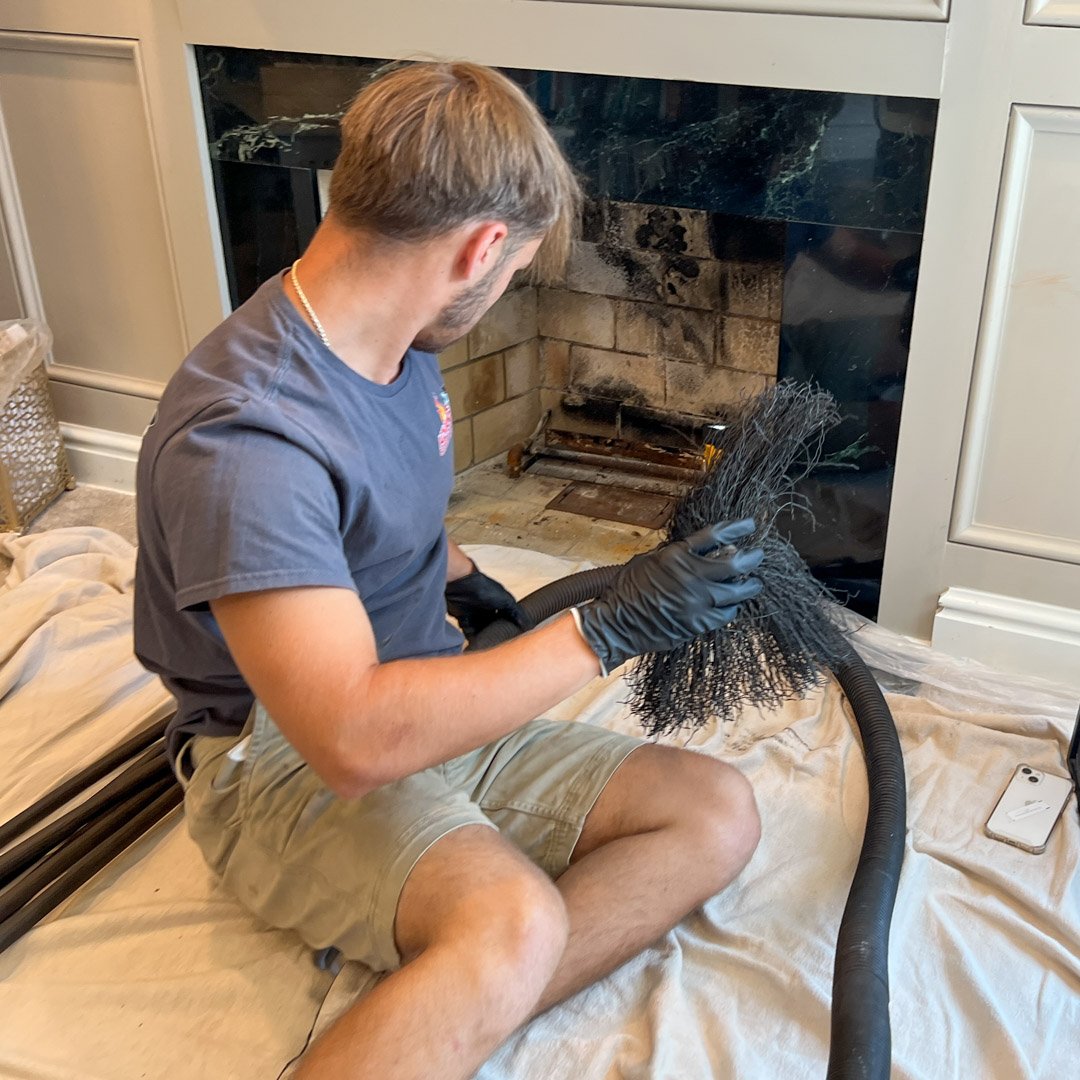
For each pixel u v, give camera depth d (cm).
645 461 259
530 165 107
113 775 171
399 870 117
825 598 182
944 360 177
